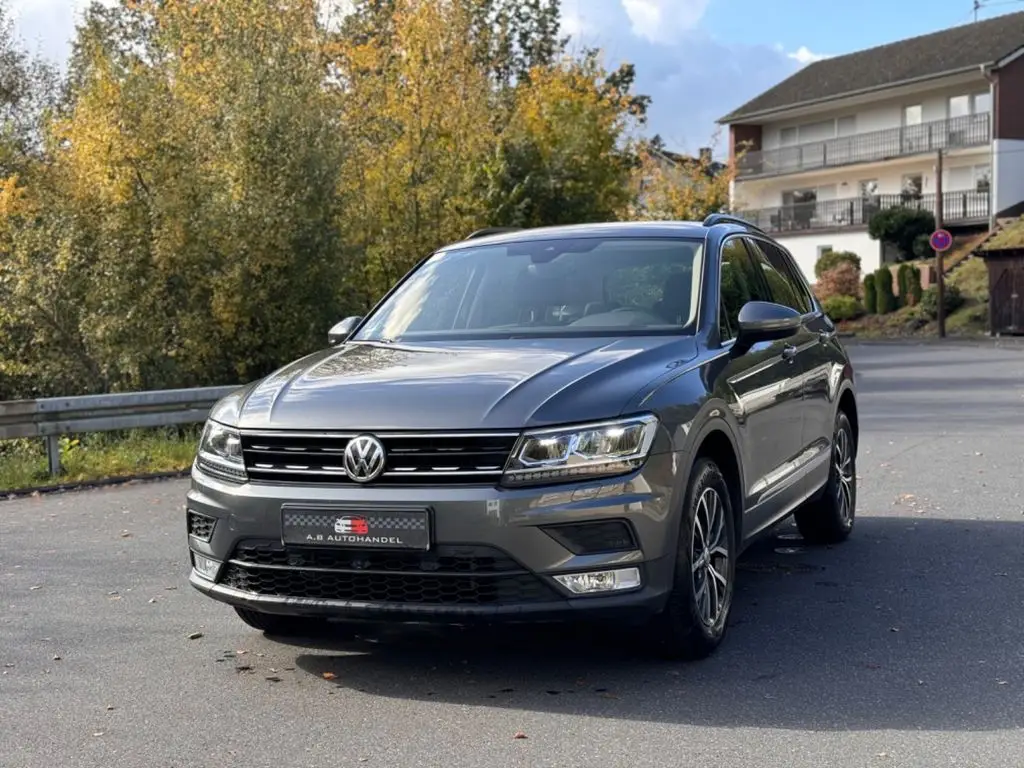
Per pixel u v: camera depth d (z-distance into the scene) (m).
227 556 4.79
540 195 24.72
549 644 5.30
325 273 19.22
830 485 7.35
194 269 18.23
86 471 11.73
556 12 45.47
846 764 3.86
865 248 51.25
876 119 54.94
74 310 19.16
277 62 19.11
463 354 5.20
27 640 5.61
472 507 4.37
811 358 6.85
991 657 5.07
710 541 5.09
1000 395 18.16
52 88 28.78
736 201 55.00
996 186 48.72
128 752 4.11
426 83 22.56
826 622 5.68
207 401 13.34
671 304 5.65
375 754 4.03
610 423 4.50
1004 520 8.27
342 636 5.55
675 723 4.27
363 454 4.49
